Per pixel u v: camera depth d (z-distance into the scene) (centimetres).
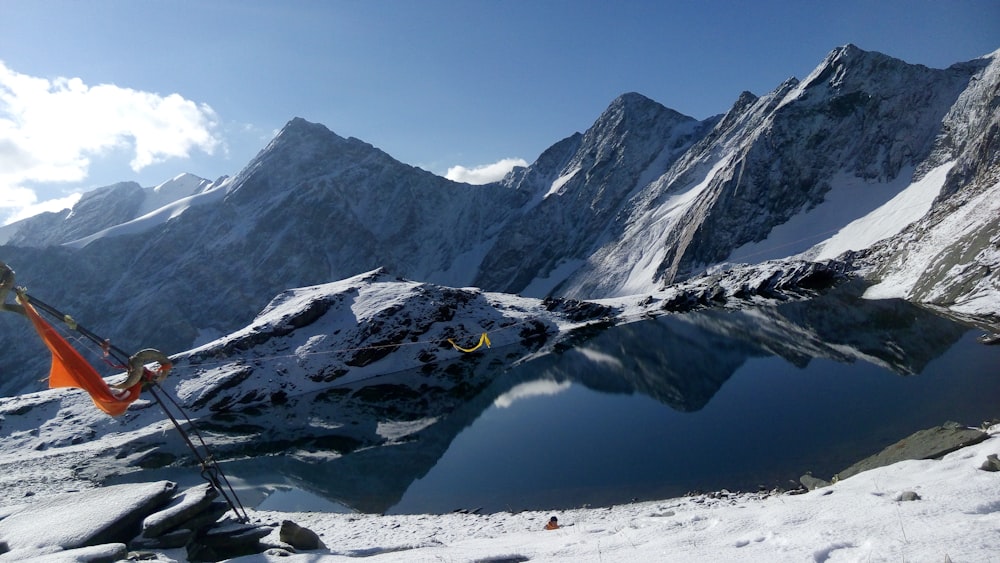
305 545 1141
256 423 5712
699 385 4519
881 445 2452
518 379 6106
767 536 690
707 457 2714
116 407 823
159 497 1209
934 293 5847
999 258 5131
